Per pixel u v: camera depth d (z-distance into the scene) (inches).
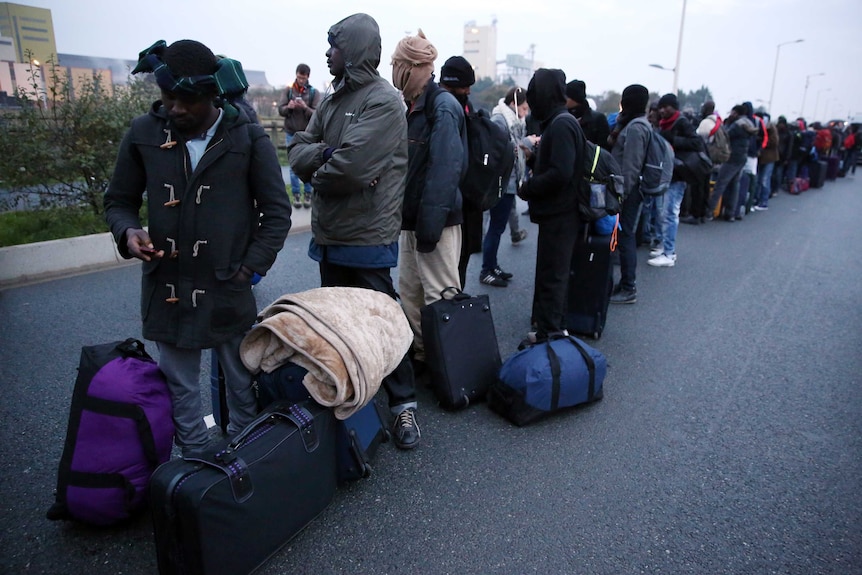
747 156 383.6
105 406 85.7
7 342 159.6
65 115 241.1
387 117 107.2
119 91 261.9
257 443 81.9
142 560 85.7
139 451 86.6
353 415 100.7
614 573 86.1
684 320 194.2
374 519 96.0
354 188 108.7
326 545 90.0
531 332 174.6
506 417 126.6
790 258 285.3
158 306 86.4
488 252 219.6
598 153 144.9
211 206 83.7
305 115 300.7
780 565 88.4
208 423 121.6
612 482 107.5
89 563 84.8
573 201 144.4
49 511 88.4
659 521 97.4
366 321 99.1
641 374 152.8
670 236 262.1
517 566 86.9
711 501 102.9
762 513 100.0
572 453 116.3
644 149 192.1
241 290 89.1
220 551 75.2
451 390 126.1
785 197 528.7
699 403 138.0
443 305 127.5
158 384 90.0
